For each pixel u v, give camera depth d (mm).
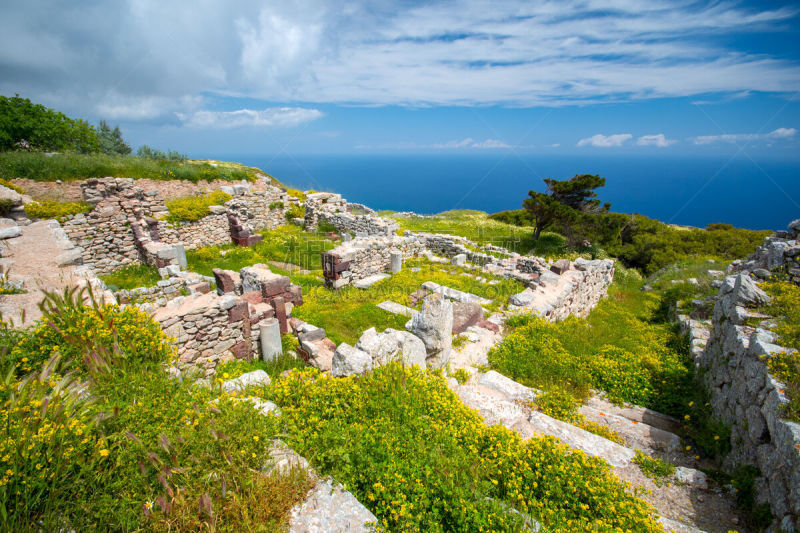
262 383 5867
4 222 13000
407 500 3566
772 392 4930
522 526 3367
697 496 4844
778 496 4160
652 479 5078
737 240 27500
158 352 6285
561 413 6648
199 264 17172
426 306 7754
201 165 25766
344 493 3543
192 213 19016
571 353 9594
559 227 28156
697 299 13773
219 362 9062
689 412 7496
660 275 21797
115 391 4609
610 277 19484
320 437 4090
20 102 24516
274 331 9352
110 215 16734
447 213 39594
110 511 3033
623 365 8867
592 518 3729
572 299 13781
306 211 25406
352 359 6090
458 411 5270
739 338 6723
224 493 3094
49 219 14984
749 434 5367
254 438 3719
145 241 16688
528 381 8125
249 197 23422
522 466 4234
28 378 4316
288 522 3244
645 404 7863
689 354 10039
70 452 3252
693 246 27516
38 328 5652
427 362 7938
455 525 3475
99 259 16703
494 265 17797
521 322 10836
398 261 17297
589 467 4363
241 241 20062
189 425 3900
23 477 3010
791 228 11867
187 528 2957
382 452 3967
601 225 28344
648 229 31297
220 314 8992
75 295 7934
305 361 9445
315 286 15344
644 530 3658
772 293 7953
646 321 14461
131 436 3354
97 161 20531
